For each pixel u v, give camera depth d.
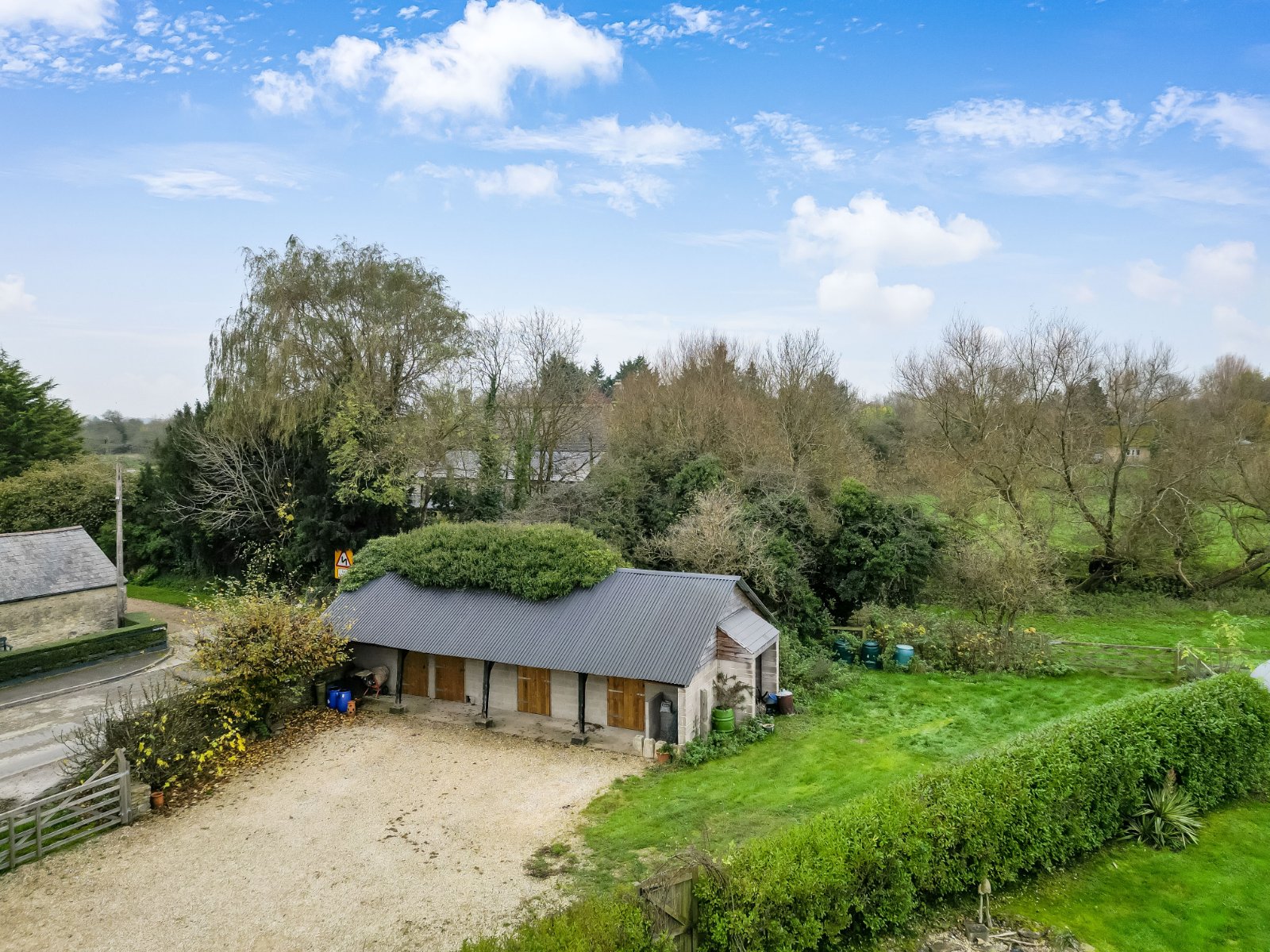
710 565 27.97
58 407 51.81
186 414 42.06
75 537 32.94
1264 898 11.54
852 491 31.50
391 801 16.25
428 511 37.97
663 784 17.02
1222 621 25.36
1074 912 11.27
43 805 14.16
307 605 23.83
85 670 28.48
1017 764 12.38
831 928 9.86
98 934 11.66
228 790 16.86
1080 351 37.59
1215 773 14.71
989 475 37.44
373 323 36.09
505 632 20.97
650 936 8.73
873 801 11.28
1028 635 26.44
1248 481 37.16
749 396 43.44
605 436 43.00
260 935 11.59
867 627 27.47
